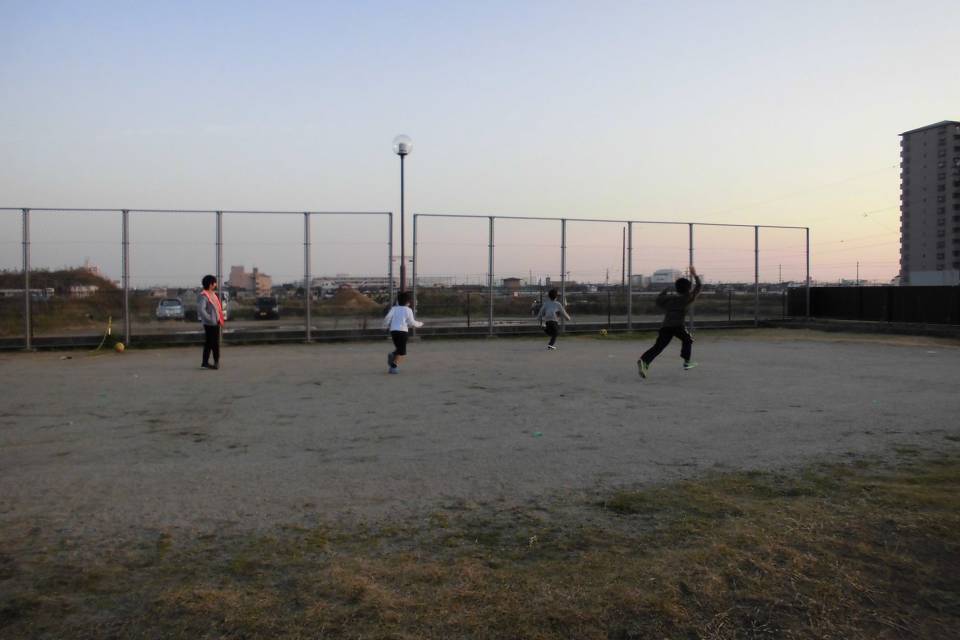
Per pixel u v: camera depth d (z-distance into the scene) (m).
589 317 24.66
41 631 3.46
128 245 19.48
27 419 9.08
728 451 7.25
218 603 3.73
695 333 24.34
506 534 4.82
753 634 3.43
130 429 8.45
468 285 22.61
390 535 4.81
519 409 9.74
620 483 6.08
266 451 7.33
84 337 19.23
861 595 3.82
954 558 4.29
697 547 4.48
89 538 4.76
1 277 18.67
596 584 3.95
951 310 23.14
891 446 7.42
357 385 12.16
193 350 19.02
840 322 25.30
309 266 21.00
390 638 3.37
